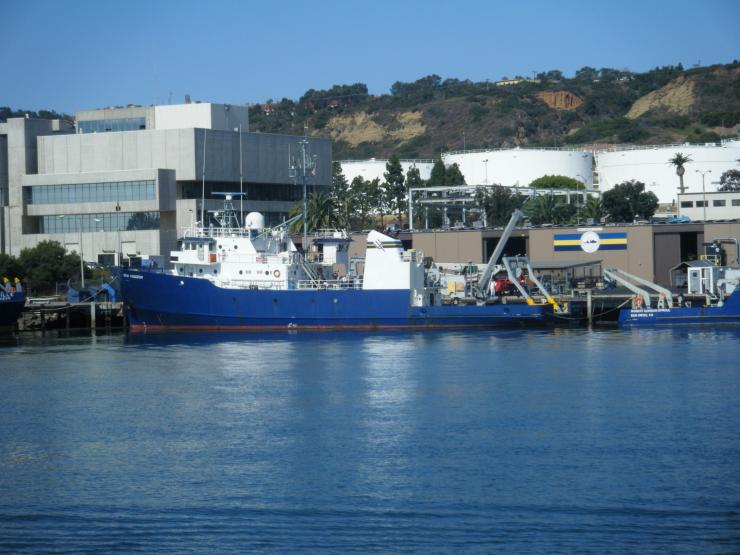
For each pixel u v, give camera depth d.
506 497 65.19
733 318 150.25
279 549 58.09
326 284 146.62
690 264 165.62
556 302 152.12
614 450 75.19
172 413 88.75
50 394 97.75
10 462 74.06
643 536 59.09
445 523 61.16
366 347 128.62
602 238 194.00
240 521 62.00
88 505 64.88
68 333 151.75
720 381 101.19
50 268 181.00
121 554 57.88
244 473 70.62
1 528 61.44
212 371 110.00
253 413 88.38
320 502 64.75
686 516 61.81
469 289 166.75
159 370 111.06
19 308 150.75
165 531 60.78
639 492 65.81
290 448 76.62
